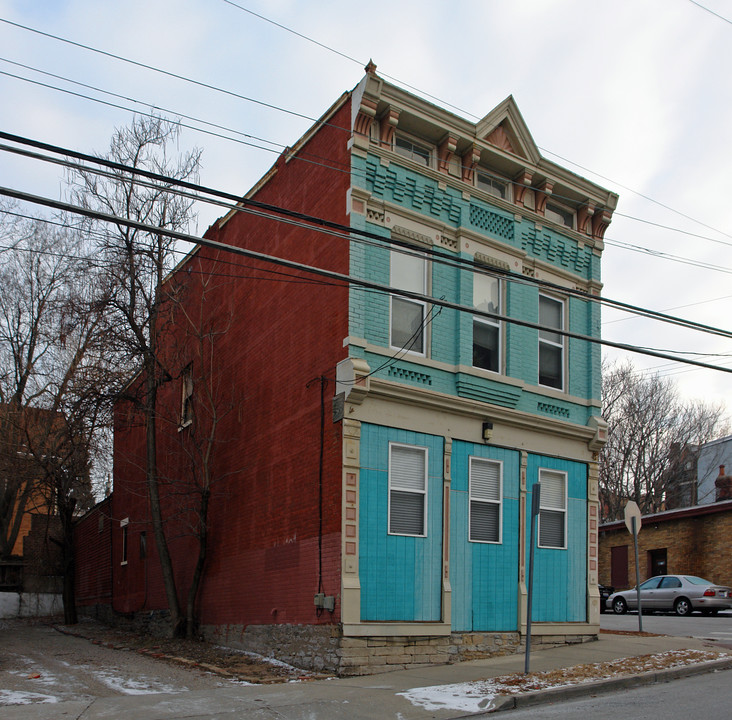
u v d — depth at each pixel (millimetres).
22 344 30375
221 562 18484
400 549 14023
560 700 10906
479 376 15680
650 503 43219
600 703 10445
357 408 13953
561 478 17266
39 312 29906
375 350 14289
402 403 14547
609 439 44500
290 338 16281
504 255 16906
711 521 30500
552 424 16875
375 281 14688
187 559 20734
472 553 15125
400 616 13766
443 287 15719
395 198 15375
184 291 21453
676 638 17188
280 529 15656
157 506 20062
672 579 26375
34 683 12680
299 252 16391
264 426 17062
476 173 17031
